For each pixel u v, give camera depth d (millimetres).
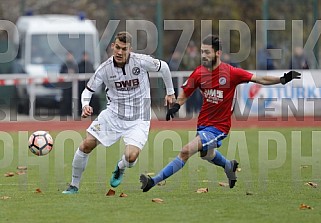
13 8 77375
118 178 26172
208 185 28594
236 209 23016
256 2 75375
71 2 79375
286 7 66062
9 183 29281
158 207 23297
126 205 23672
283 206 23656
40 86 57375
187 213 22266
